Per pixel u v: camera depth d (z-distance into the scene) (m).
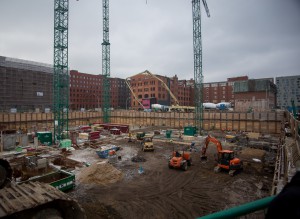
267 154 31.52
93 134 45.97
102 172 21.48
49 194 10.16
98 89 154.50
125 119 82.19
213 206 16.31
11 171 13.54
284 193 1.50
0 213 8.45
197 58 57.94
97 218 13.62
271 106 88.06
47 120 64.19
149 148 35.16
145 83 119.12
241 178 22.00
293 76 135.00
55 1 42.06
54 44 42.47
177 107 77.81
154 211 15.55
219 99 142.75
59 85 43.19
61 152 34.34
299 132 16.41
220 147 25.03
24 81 92.44
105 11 73.50
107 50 76.19
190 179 21.88
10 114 56.38
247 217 10.07
